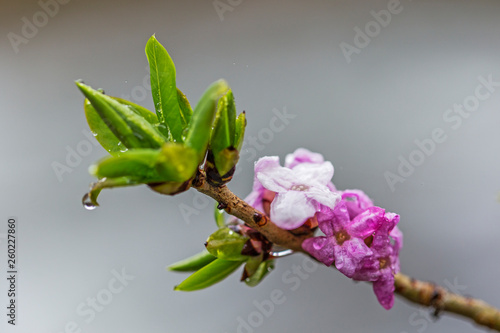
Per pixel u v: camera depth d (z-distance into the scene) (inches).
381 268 6.8
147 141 6.3
